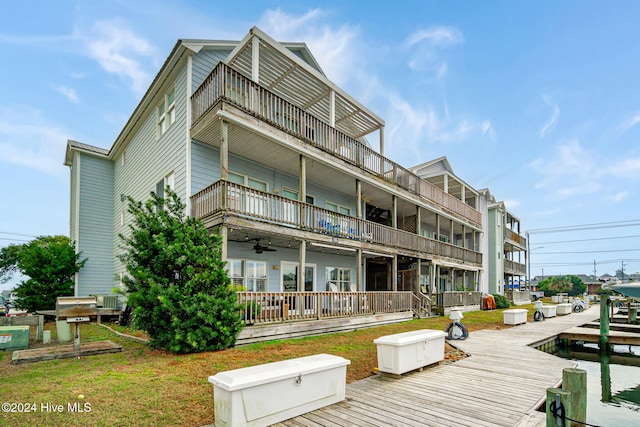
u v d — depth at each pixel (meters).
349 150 14.64
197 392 5.19
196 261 8.26
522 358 7.92
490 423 4.22
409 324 14.16
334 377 4.87
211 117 10.25
